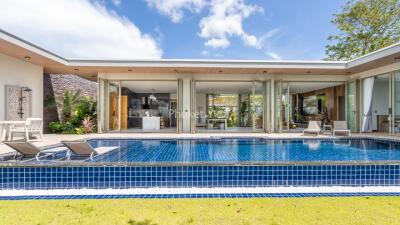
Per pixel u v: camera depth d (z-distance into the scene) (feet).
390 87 34.17
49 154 19.16
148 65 33.99
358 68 35.60
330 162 15.11
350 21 63.36
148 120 46.34
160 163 15.02
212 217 10.10
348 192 13.42
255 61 34.32
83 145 17.83
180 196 12.91
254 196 12.81
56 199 12.41
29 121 25.95
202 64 33.96
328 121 52.47
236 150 23.61
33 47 27.27
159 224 9.48
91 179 14.92
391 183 15.07
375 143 28.86
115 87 42.55
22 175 14.69
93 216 10.18
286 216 10.13
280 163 15.10
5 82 28.78
